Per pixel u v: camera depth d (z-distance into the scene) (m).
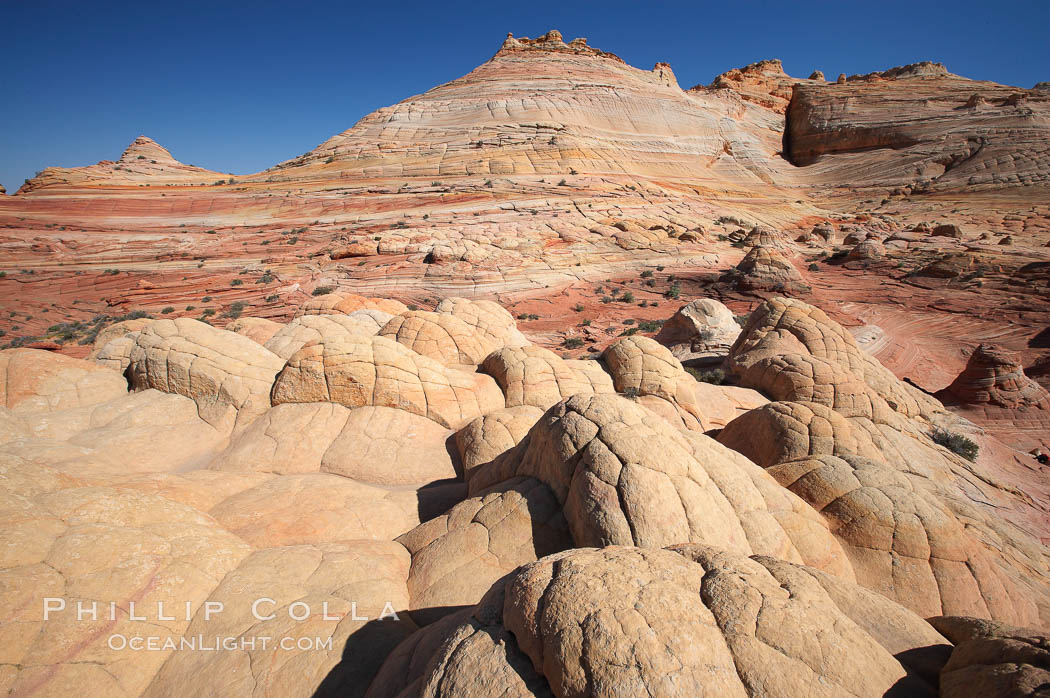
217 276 55.03
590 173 98.38
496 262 57.88
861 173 118.50
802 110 140.38
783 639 4.59
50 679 5.55
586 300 52.75
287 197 80.38
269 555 7.95
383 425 13.81
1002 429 25.47
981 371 27.70
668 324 33.81
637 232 70.69
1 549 5.98
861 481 9.59
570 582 4.98
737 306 50.00
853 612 6.04
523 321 47.66
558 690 4.31
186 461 12.86
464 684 4.62
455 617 6.39
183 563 7.12
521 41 149.75
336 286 52.56
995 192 96.44
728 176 120.81
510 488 9.22
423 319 19.28
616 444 8.06
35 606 5.80
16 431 12.04
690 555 5.96
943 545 8.52
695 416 17.23
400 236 62.19
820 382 18.14
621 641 4.35
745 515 8.24
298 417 13.75
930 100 125.88
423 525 9.63
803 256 68.94
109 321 45.06
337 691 6.06
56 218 69.00
